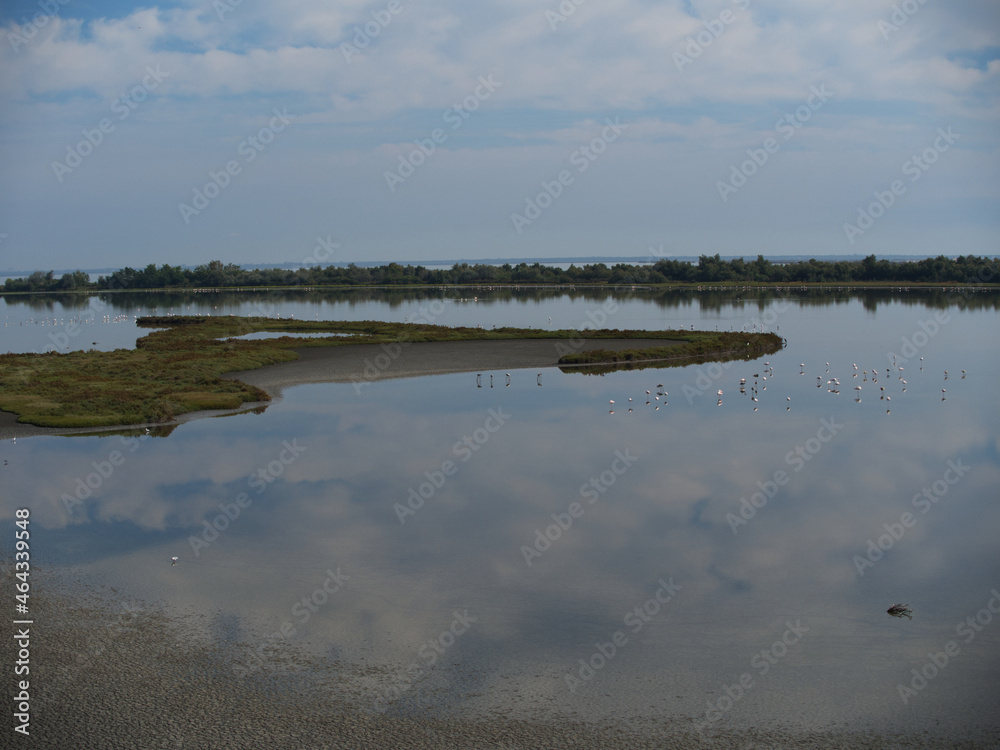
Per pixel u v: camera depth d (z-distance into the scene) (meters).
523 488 33.28
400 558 25.70
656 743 15.93
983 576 24.03
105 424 45.56
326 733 16.23
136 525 28.80
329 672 18.58
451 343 86.19
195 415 48.72
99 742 15.84
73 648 19.58
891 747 15.79
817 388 57.56
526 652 19.58
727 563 25.20
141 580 23.83
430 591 23.17
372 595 22.89
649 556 25.81
